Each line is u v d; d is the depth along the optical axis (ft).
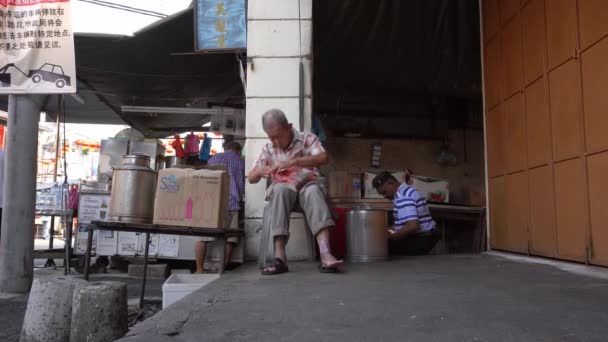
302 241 14.11
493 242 17.66
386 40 20.90
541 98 13.73
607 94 10.62
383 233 14.21
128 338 5.53
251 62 15.75
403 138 31.83
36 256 23.31
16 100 16.62
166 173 12.18
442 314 6.49
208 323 6.21
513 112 15.71
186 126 37.06
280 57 15.79
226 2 17.37
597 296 7.80
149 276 21.29
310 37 15.84
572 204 12.10
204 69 24.84
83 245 23.17
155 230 11.82
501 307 6.92
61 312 9.32
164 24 19.84
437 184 30.86
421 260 14.52
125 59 23.39
